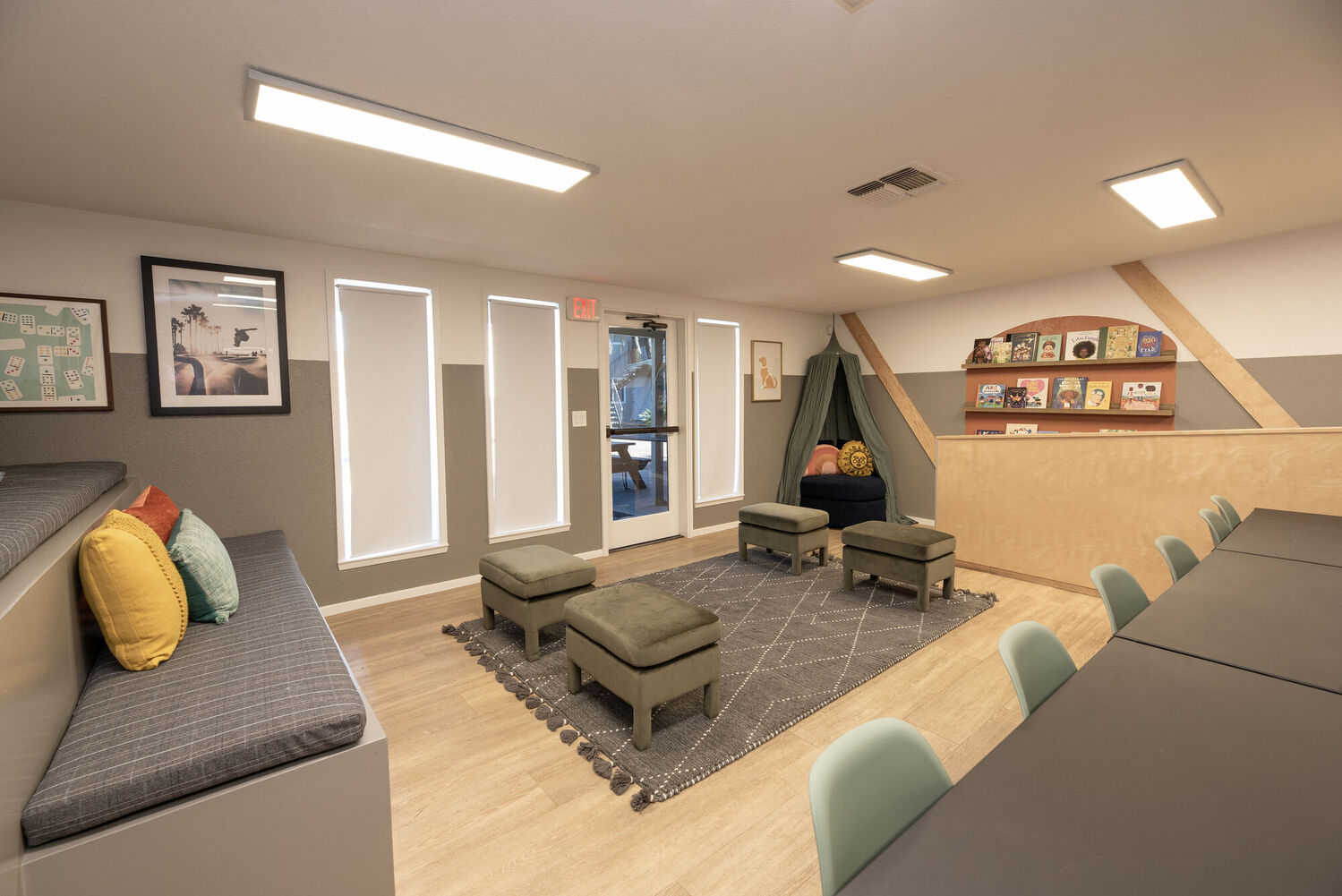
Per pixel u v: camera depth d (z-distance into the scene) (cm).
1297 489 319
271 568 279
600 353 507
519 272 454
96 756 133
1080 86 201
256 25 160
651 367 560
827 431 698
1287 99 211
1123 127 231
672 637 232
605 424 513
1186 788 92
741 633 340
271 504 359
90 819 121
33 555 156
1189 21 166
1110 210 329
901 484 642
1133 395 478
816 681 282
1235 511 321
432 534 427
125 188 273
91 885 121
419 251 389
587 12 158
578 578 320
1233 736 108
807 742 237
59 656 150
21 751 120
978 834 82
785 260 428
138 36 163
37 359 292
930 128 230
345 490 387
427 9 155
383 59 179
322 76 187
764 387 644
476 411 437
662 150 246
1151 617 167
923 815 87
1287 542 244
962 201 312
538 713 257
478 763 225
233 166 250
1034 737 108
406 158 244
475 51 175
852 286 531
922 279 511
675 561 496
